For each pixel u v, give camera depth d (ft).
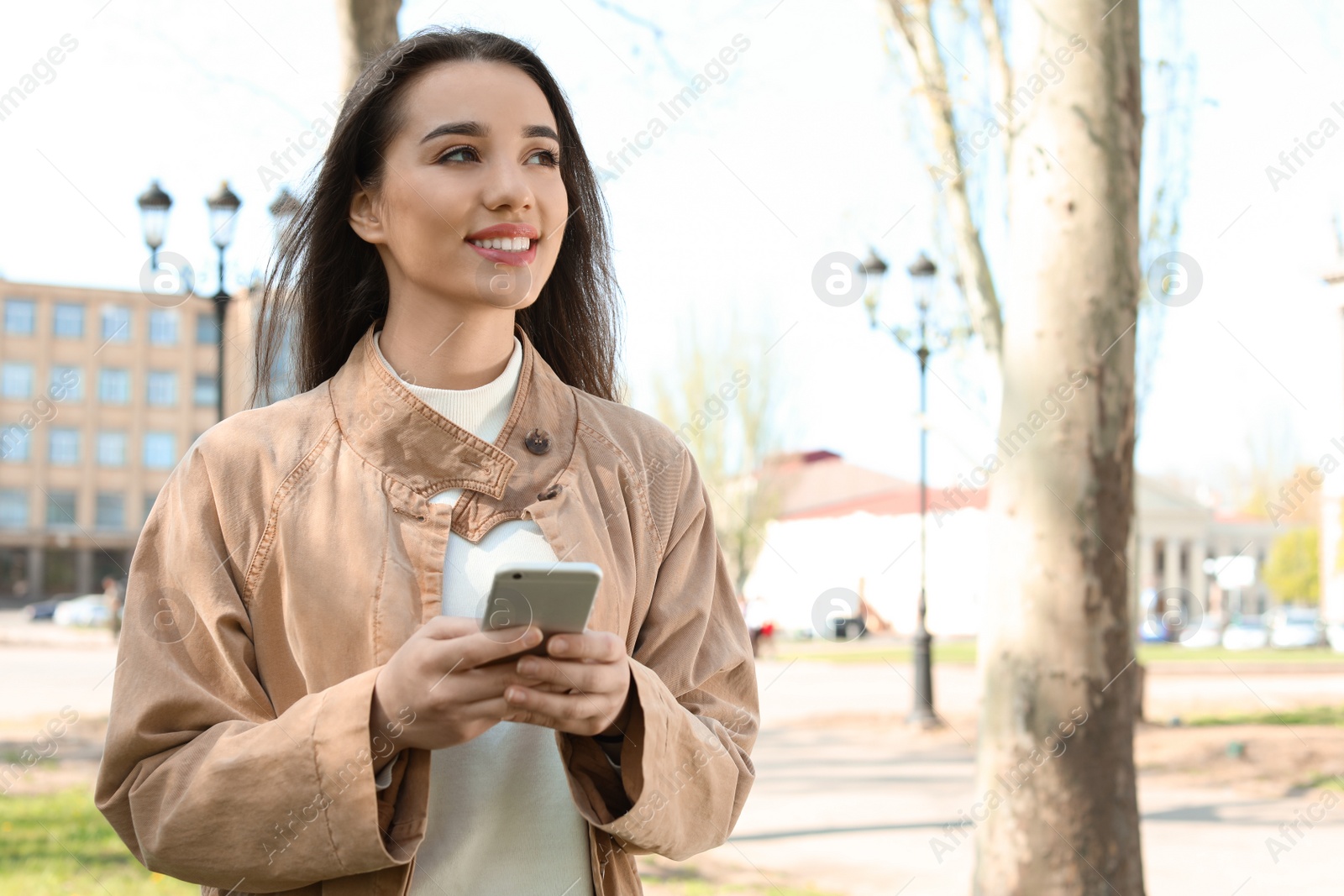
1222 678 68.85
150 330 175.42
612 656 3.46
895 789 28.12
